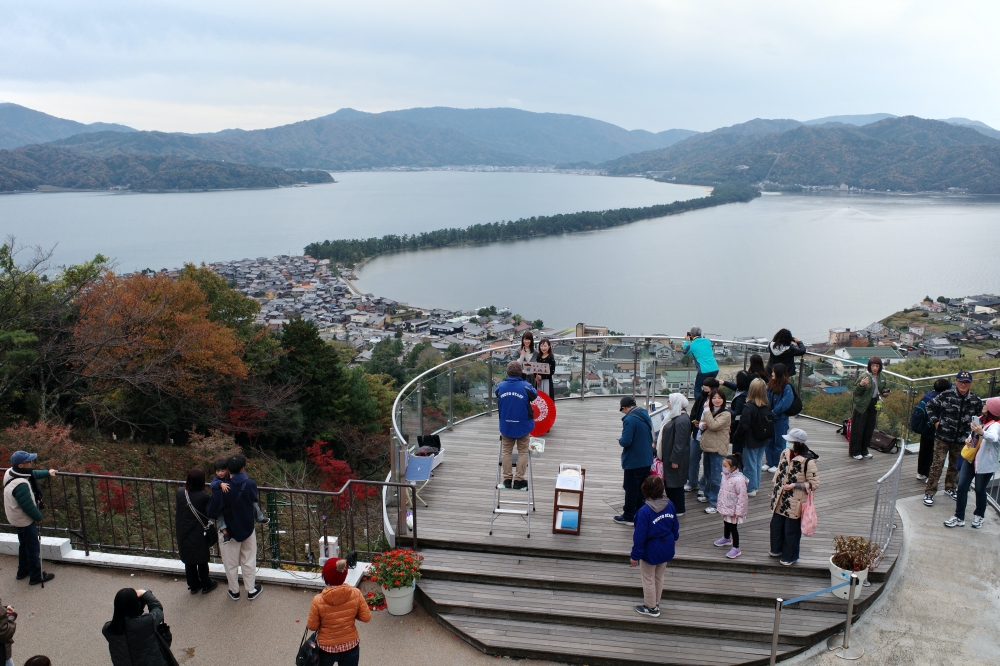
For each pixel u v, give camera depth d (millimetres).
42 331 21703
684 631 6191
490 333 119562
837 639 6219
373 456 32438
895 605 6746
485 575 6793
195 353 24984
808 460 6602
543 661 6016
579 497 7520
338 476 25391
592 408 11969
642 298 157000
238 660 6016
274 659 6039
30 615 6707
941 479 9586
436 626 6535
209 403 26828
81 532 8312
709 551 7047
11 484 6949
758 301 150875
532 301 157500
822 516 7953
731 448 8445
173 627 6500
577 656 5949
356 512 15703
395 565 6609
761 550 7082
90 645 6238
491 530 7426
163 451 21750
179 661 6000
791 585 6641
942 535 8055
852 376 10594
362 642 6281
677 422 7570
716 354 11711
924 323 107938
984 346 90750
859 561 6418
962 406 8469
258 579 7297
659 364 12141
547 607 6430
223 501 6648
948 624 6461
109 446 20922
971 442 8016
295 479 23531
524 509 7980
